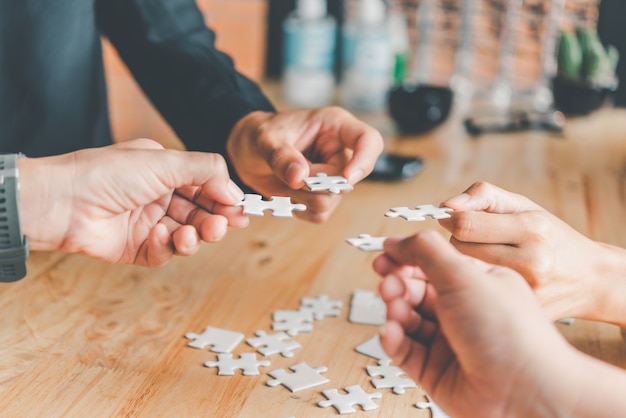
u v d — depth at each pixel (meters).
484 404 0.74
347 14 2.60
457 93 2.54
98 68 1.69
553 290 1.01
